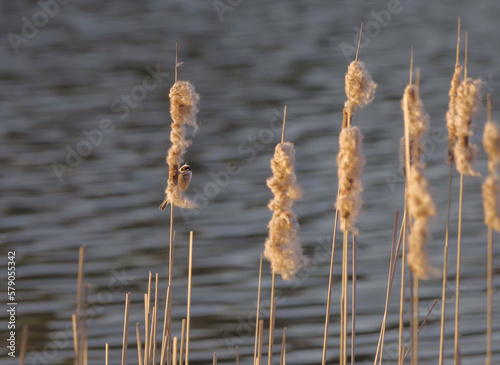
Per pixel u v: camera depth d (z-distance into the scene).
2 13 75.94
